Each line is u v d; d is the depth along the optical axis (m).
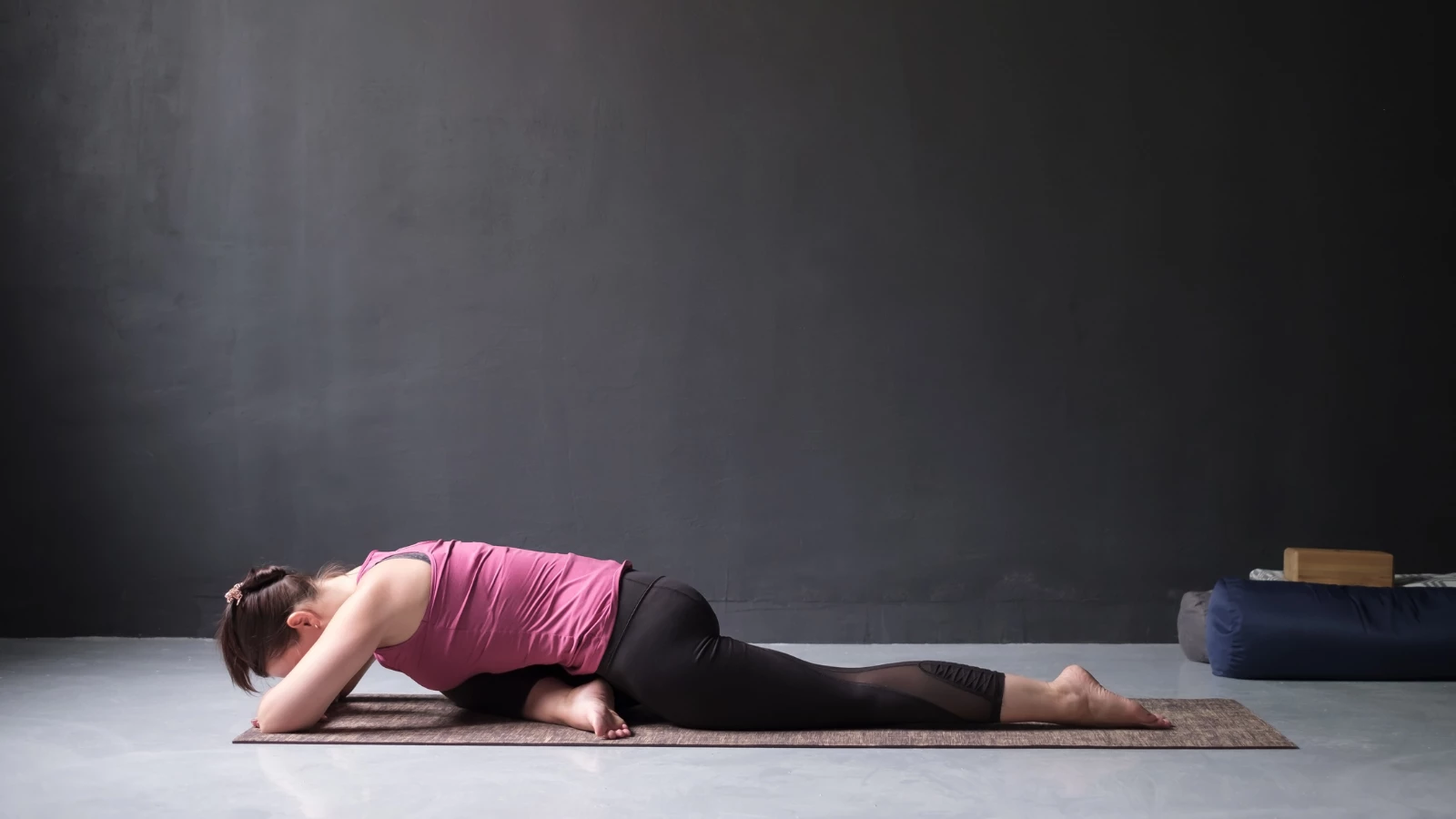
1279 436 4.67
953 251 4.70
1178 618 4.28
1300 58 4.71
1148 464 4.67
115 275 4.71
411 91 4.74
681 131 4.73
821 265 4.71
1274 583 3.85
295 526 4.68
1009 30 4.71
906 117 4.71
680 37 4.73
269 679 3.70
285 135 4.73
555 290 4.71
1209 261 4.69
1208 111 4.70
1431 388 4.67
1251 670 3.74
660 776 2.43
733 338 4.70
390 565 2.84
